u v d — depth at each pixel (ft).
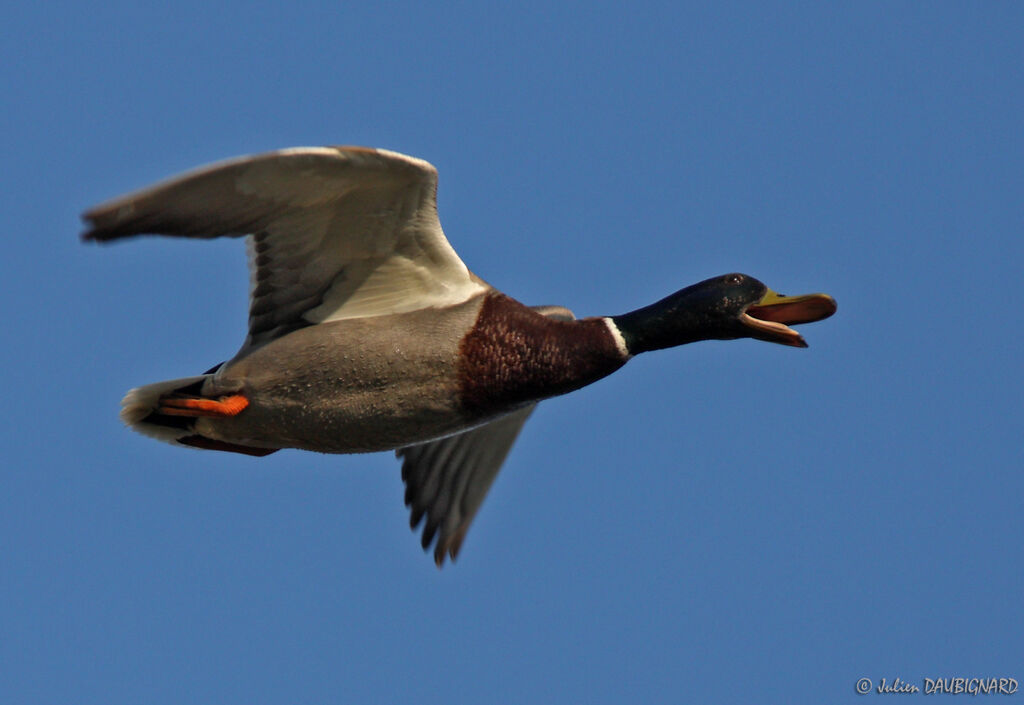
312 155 36.60
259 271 41.14
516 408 44.11
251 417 42.65
